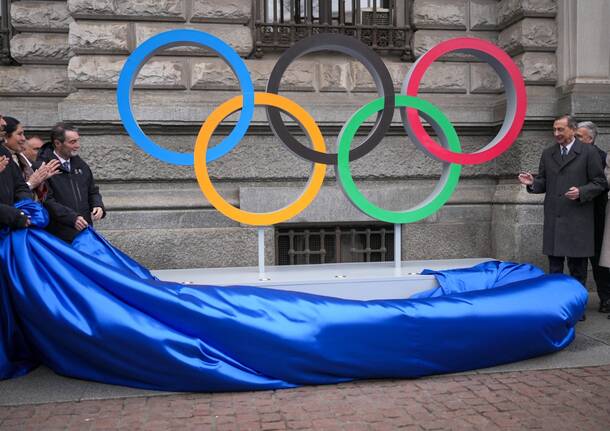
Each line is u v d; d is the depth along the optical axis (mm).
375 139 5355
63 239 4840
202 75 6898
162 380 3906
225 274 5238
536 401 3674
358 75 7219
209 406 3678
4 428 3336
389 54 7512
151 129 6789
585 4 6914
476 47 5383
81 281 4035
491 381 4066
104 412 3576
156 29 6832
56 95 7109
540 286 4609
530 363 4430
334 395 3854
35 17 6973
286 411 3578
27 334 4141
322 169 5309
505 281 4969
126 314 3918
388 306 4188
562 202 5520
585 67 6930
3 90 6980
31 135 6957
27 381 4125
